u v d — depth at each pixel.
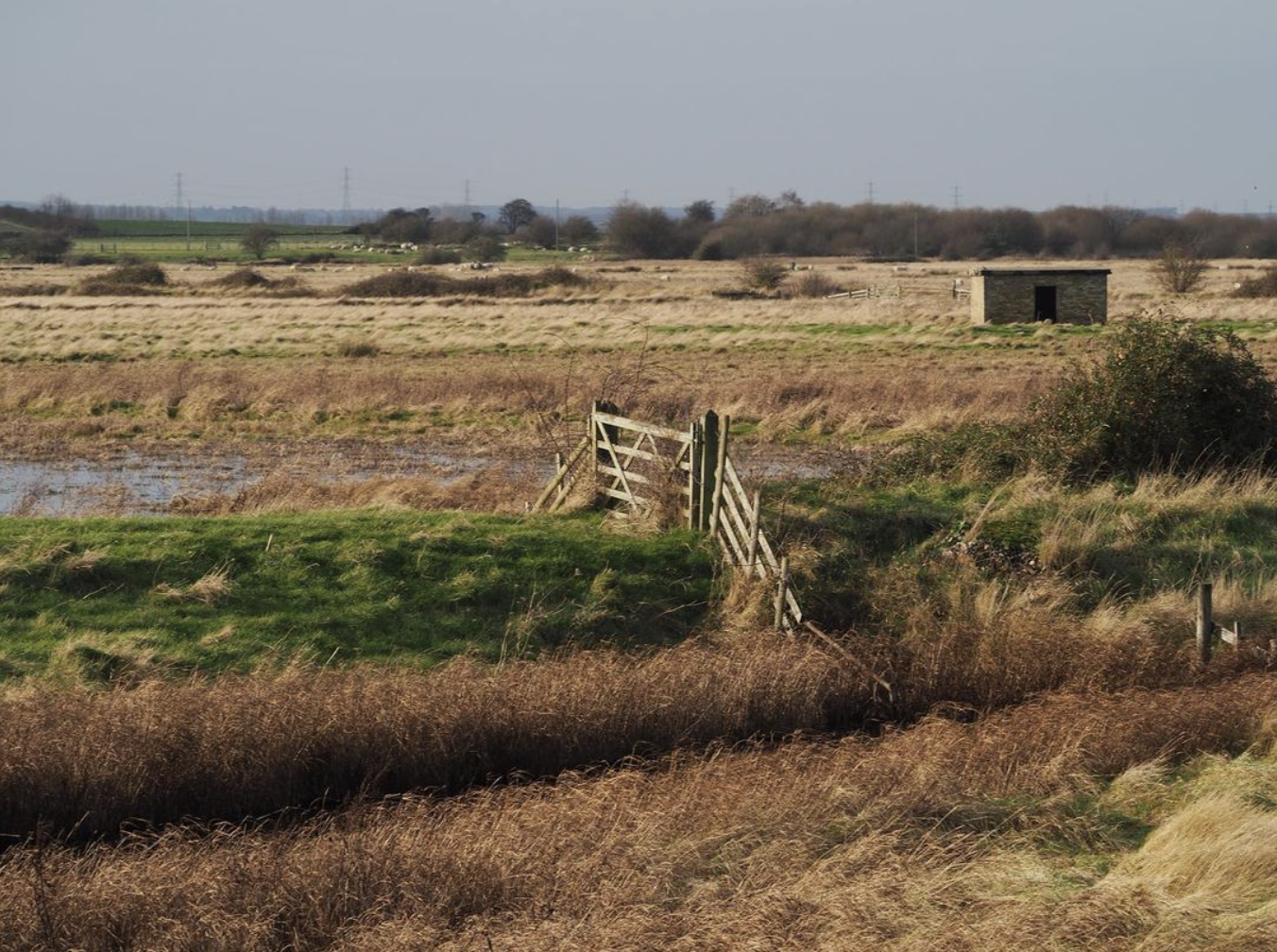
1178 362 47.62
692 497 39.62
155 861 22.20
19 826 24.61
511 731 28.12
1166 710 28.11
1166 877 19.88
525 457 63.59
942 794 24.11
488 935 19.11
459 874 21.34
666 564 37.62
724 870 21.58
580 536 38.78
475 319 139.88
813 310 144.25
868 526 40.22
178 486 56.34
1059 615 35.84
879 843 21.45
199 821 25.50
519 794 25.64
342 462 62.69
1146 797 24.56
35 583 33.44
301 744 26.56
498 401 78.19
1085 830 22.95
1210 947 17.55
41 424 73.38
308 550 36.28
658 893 20.47
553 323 134.25
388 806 25.95
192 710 26.66
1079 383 48.91
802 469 59.72
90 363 103.38
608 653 32.22
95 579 34.06
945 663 32.53
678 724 29.50
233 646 31.64
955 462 47.69
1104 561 39.28
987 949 17.66
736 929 18.64
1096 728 27.36
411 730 27.42
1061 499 43.47
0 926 20.00
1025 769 25.81
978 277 124.50
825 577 36.94
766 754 27.86
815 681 30.97
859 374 90.25
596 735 28.64
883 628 35.06
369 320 141.38
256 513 44.81
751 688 30.42
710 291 187.38
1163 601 36.38
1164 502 43.22
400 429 72.12
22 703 26.66
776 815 23.23
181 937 19.86
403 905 20.66
